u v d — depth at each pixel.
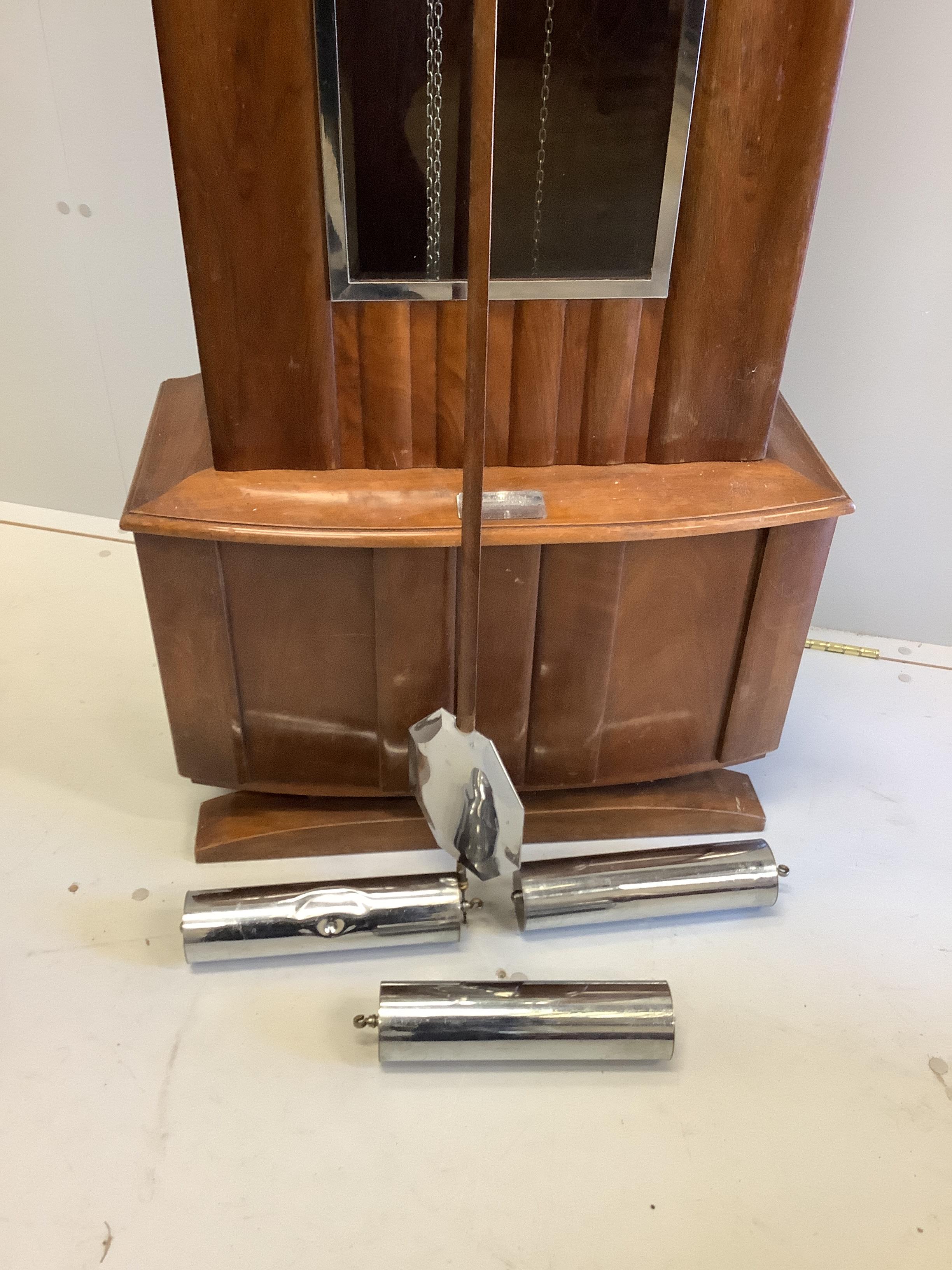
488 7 0.67
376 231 0.86
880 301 1.24
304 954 1.03
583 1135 0.89
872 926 1.08
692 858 1.07
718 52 0.80
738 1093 0.93
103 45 1.25
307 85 0.77
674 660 1.08
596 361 0.94
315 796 1.16
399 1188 0.85
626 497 0.97
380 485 0.97
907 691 1.40
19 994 0.98
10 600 1.51
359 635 1.01
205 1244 0.81
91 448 1.63
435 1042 0.92
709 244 0.88
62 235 1.42
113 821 1.17
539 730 1.11
